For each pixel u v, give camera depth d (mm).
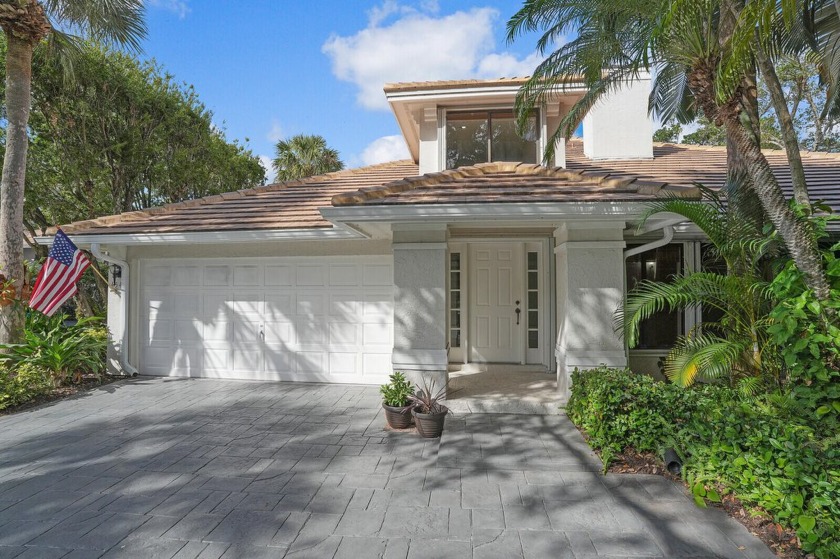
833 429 4680
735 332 6070
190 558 3254
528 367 9547
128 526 3684
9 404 7168
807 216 5629
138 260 9711
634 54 7078
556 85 8141
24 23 8734
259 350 9312
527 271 9734
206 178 17688
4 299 8648
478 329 9883
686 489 4266
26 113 9172
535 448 5355
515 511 3893
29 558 3258
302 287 9211
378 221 6496
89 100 13602
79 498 4172
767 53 6051
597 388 5352
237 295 9406
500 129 9781
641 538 3465
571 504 4004
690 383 5586
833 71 7832
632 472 4656
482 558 3230
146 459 5105
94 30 10055
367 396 7977
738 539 3439
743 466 3895
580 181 6797
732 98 5508
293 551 3336
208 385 8828
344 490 4312
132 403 7500
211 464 4953
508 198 6160
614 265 6664
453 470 4758
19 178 9039
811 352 5008
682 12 4984
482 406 6793
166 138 15773
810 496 3453
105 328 10711
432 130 9945
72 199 14461
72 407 7266
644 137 11406
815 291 5273
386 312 8930
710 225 6023
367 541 3457
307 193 10453
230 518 3807
